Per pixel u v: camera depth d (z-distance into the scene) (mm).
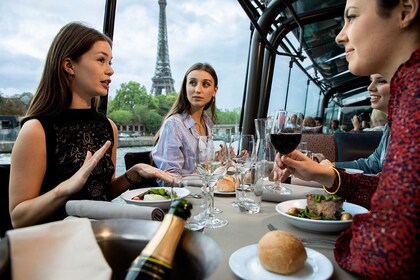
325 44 6328
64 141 1217
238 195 1133
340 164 2191
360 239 503
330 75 9555
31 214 1002
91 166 972
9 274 428
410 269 441
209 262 435
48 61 1245
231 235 815
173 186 1142
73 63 1248
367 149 3090
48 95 1233
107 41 1329
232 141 1321
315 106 10125
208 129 2510
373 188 997
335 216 890
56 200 991
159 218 753
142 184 1644
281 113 1088
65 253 460
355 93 14719
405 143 491
